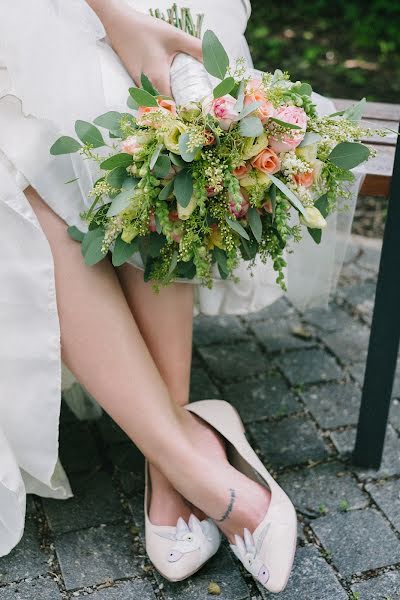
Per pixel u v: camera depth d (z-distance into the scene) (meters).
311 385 2.07
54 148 1.37
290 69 4.01
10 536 1.51
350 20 4.58
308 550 1.60
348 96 3.77
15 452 1.52
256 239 1.38
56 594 1.50
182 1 1.66
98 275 1.48
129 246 1.39
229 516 1.46
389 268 1.58
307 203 1.35
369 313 2.38
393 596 1.51
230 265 1.38
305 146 1.34
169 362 1.59
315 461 1.83
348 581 1.54
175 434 1.47
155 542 1.52
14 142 1.42
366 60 4.16
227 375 2.10
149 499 1.60
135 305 1.56
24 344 1.45
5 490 1.47
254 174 1.30
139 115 1.33
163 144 1.27
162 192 1.30
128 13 1.52
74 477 1.77
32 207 1.46
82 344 1.47
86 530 1.64
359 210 2.98
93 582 1.53
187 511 1.55
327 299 1.86
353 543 1.62
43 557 1.58
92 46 1.47
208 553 1.51
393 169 1.50
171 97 1.49
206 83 1.47
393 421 1.96
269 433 1.90
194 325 2.31
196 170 1.29
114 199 1.32
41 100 1.41
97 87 1.44
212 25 1.68
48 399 1.49
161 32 1.50
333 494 1.74
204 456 1.51
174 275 1.45
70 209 1.46
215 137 1.28
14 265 1.42
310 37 4.39
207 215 1.34
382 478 1.78
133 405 1.47
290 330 2.30
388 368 1.67
